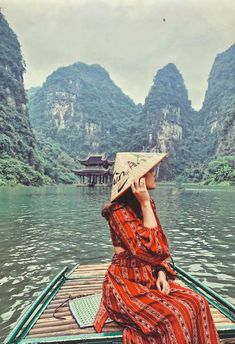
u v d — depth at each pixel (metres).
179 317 2.51
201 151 185.38
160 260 2.66
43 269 8.04
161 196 41.88
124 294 2.74
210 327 2.59
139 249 2.59
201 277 7.50
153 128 188.38
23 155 95.88
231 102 180.62
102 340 3.07
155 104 198.12
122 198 2.80
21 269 8.02
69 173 131.50
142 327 2.58
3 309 5.67
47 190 56.38
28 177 79.81
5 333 4.84
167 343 2.47
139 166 2.77
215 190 63.53
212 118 198.50
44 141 155.50
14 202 28.88
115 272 2.86
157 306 2.60
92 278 5.32
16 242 11.16
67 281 5.18
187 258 9.18
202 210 23.08
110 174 77.94
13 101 114.38
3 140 87.62
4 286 6.81
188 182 153.50
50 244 10.88
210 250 10.18
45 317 3.72
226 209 23.86
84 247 10.45
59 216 18.67
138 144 189.25
